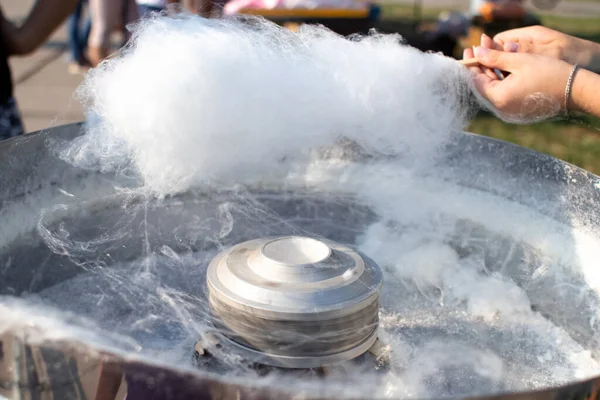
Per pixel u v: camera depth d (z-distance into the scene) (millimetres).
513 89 1370
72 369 805
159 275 1318
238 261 1051
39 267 1271
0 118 2367
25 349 826
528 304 1271
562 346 1161
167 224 1423
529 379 1050
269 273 998
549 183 1371
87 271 1325
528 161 1406
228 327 987
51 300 1219
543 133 4934
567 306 1236
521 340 1168
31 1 10797
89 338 838
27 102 5332
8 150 1241
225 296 973
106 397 797
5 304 882
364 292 990
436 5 10844
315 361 968
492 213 1419
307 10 5105
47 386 829
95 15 3000
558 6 11281
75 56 6270
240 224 1474
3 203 1230
